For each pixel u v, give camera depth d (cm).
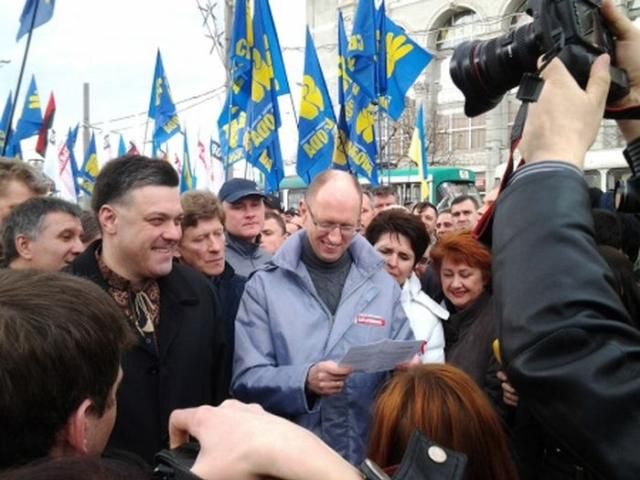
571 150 81
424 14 3084
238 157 820
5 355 83
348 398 260
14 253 298
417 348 241
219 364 260
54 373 86
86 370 90
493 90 115
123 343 101
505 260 77
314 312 269
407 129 2444
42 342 85
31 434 86
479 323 278
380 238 344
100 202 228
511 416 243
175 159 1437
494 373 254
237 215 464
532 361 71
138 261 225
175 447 80
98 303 97
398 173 1898
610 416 67
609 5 101
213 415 79
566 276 73
